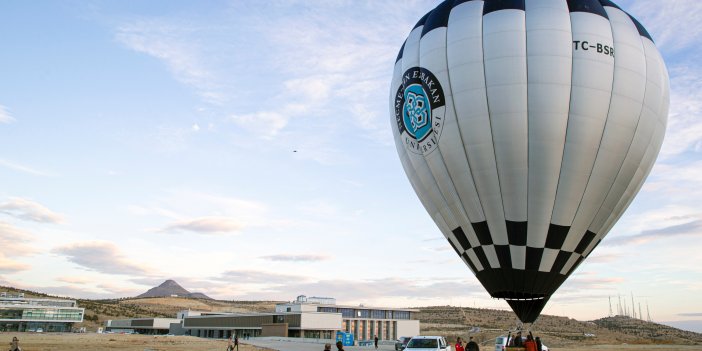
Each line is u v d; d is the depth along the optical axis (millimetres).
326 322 94062
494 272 30234
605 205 29656
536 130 28281
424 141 31609
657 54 30938
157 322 138875
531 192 28766
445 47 30594
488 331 124188
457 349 31031
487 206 29625
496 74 28781
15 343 25656
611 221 30672
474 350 28469
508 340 30469
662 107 30703
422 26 33281
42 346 56750
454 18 31000
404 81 32875
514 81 28516
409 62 32719
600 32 29016
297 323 92312
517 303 30547
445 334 122625
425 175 32406
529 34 28859
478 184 29625
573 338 109812
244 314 106375
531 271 29422
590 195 29031
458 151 29906
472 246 30984
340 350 21656
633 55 29344
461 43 29938
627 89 28844
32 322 144875
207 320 116750
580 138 28281
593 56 28516
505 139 28609
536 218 28891
